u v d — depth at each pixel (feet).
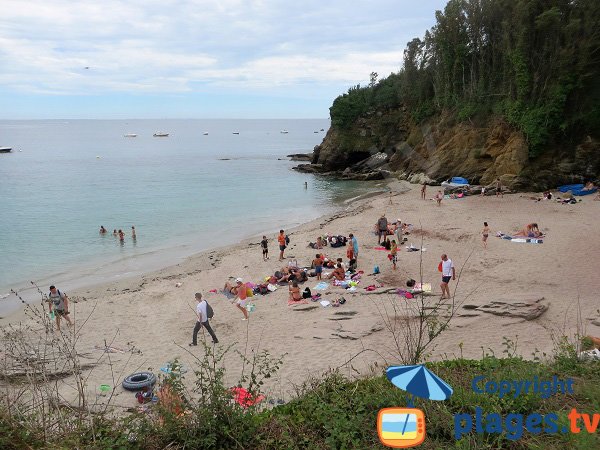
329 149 219.00
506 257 70.69
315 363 39.75
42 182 199.52
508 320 45.62
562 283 57.47
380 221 84.43
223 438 19.71
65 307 51.93
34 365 24.02
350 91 225.56
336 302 54.44
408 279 64.03
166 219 125.39
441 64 182.60
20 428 18.83
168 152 392.88
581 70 129.70
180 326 53.11
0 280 77.56
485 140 151.74
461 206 115.75
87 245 99.45
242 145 505.25
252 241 99.66
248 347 45.34
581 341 33.65
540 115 132.87
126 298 64.08
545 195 116.98
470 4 169.17
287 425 20.68
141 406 30.19
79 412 20.39
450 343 41.60
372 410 21.44
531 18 137.08
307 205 144.25
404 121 207.41
